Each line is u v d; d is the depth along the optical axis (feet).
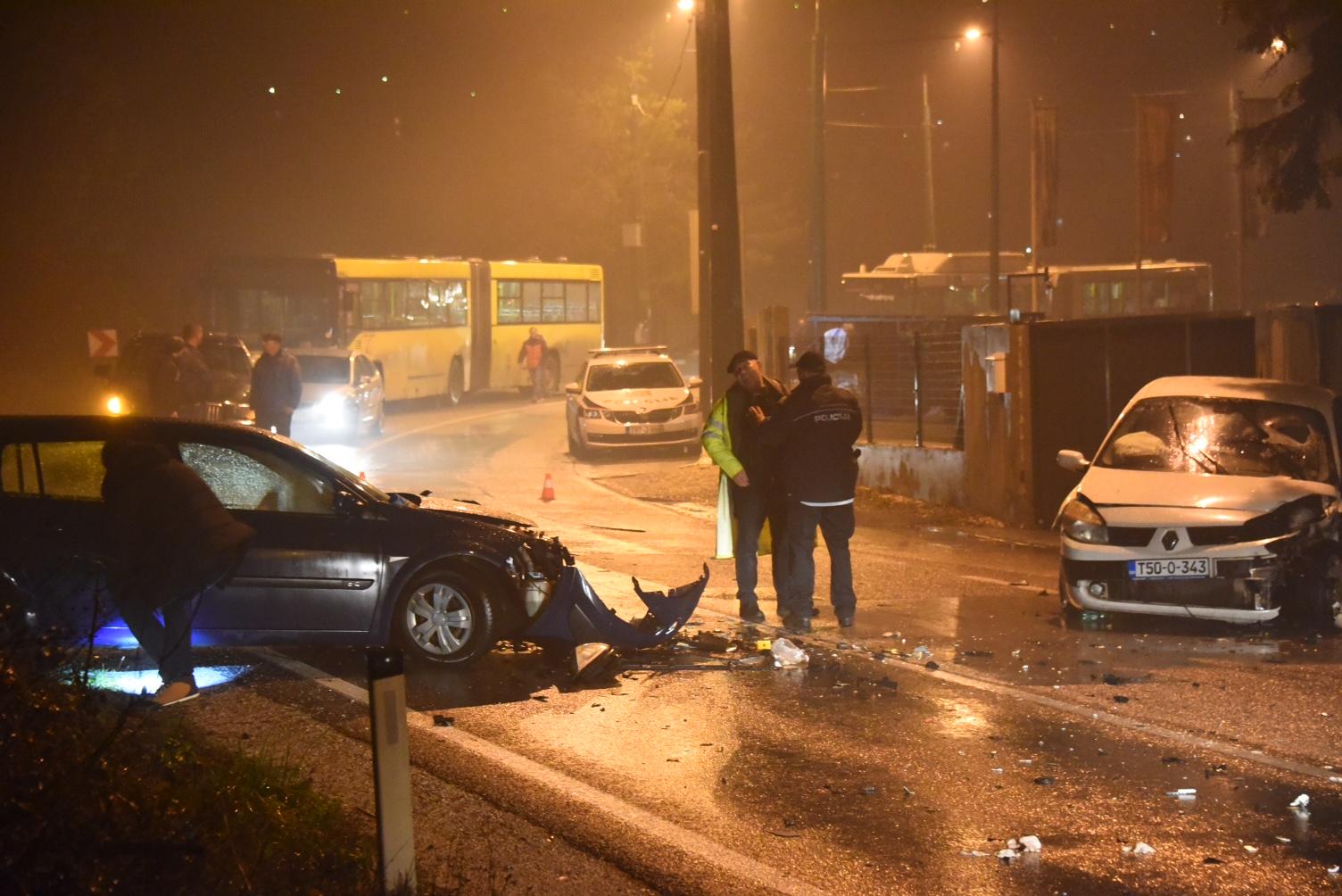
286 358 61.21
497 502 61.05
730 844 19.01
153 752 20.04
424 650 28.60
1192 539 33.12
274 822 17.95
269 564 28.09
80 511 27.73
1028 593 39.40
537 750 23.27
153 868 15.29
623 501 62.18
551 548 29.43
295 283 104.27
